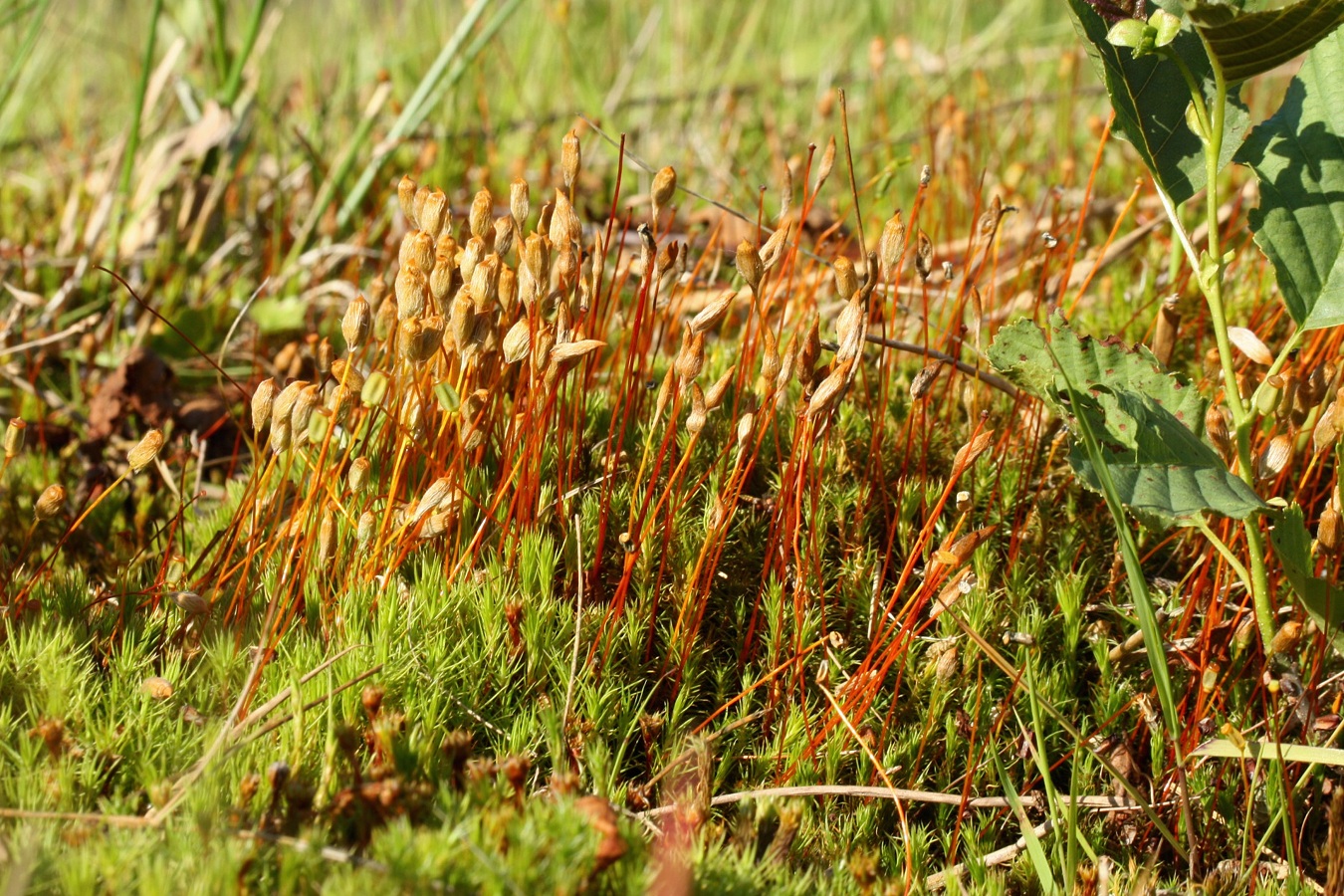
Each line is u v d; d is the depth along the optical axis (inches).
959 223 28.6
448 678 21.2
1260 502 20.8
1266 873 21.3
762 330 21.6
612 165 34.3
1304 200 21.6
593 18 50.1
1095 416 21.1
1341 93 21.8
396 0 44.9
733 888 20.1
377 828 20.1
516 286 21.4
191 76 35.0
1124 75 21.7
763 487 22.9
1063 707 21.9
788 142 35.4
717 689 21.9
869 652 21.5
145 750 20.6
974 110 36.4
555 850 19.7
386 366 22.0
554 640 21.6
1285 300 21.6
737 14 51.5
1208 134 21.2
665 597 22.1
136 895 19.7
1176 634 22.0
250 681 20.5
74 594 21.6
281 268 27.7
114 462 24.5
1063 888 20.8
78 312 25.9
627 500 22.4
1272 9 20.5
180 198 27.7
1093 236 27.9
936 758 21.8
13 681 20.9
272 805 20.2
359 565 21.8
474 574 21.7
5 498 23.6
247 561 21.5
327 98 36.0
